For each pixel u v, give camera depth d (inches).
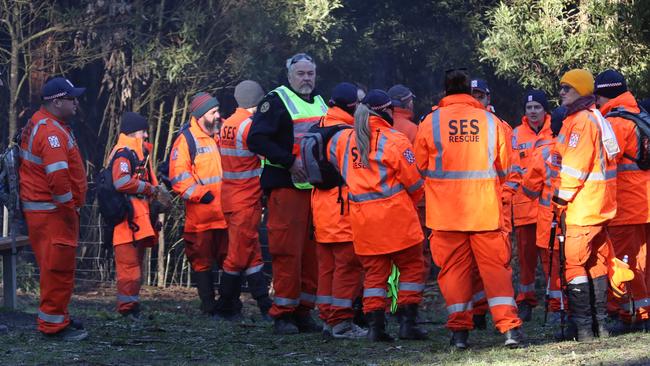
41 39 1240.2
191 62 1190.3
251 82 790.5
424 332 639.8
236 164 799.1
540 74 1208.8
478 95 747.4
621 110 650.8
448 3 1359.5
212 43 1259.8
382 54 1413.6
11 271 835.4
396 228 608.4
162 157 1301.7
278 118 664.4
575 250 605.3
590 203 600.4
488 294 575.5
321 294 666.2
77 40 1244.5
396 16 1380.4
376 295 624.4
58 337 654.5
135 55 1220.5
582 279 607.2
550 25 1198.9
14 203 637.3
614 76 657.6
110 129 1261.1
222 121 911.7
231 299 837.8
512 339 575.5
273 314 700.7
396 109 756.0
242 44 1242.0
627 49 1168.8
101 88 1279.5
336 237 641.0
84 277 1233.4
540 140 773.9
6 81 1253.7
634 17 1152.8
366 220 610.2
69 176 633.6
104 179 837.8
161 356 595.5
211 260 877.8
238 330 733.9
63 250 640.4
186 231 876.6
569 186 596.7
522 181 807.1
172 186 869.2
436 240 582.2
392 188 606.9
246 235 807.1
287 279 688.4
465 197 568.4
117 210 832.3
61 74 1249.4
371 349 599.8
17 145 641.6
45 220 637.3
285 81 1331.2
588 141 591.5
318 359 565.9
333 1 1255.5
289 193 675.4
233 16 1229.1
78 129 1299.2
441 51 1363.2
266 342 653.3
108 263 1253.1
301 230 681.0
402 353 578.6
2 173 639.1
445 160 571.2
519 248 834.8
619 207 647.8
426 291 1152.8
